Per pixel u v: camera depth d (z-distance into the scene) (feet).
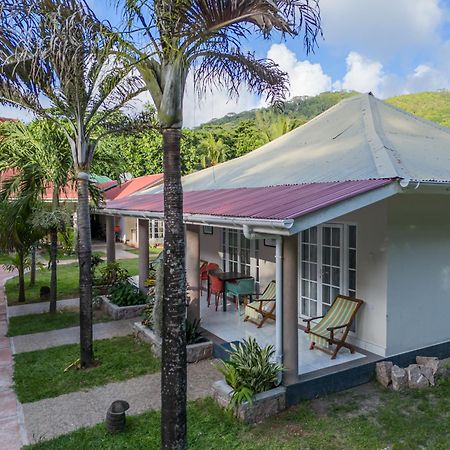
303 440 18.92
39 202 40.27
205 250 50.78
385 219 25.54
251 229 21.27
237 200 28.25
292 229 18.98
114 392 24.35
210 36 15.64
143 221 42.57
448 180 24.13
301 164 34.35
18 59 17.92
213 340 29.78
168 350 15.29
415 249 26.84
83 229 27.99
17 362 29.14
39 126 37.11
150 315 33.65
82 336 27.89
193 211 27.27
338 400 22.70
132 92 28.71
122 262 75.82
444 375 25.22
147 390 24.54
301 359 25.58
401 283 26.32
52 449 18.48
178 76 15.10
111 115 30.58
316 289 31.94
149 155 122.11
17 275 65.16
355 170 26.58
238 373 21.62
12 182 38.83
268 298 34.55
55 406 22.71
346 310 27.50
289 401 21.89
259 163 42.24
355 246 28.04
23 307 45.37
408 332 26.81
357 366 24.48
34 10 16.89
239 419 20.51
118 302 41.16
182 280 15.43
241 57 17.85
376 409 21.68
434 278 27.86
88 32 16.24
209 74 18.22
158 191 55.31
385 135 32.30
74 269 70.18
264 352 22.48
